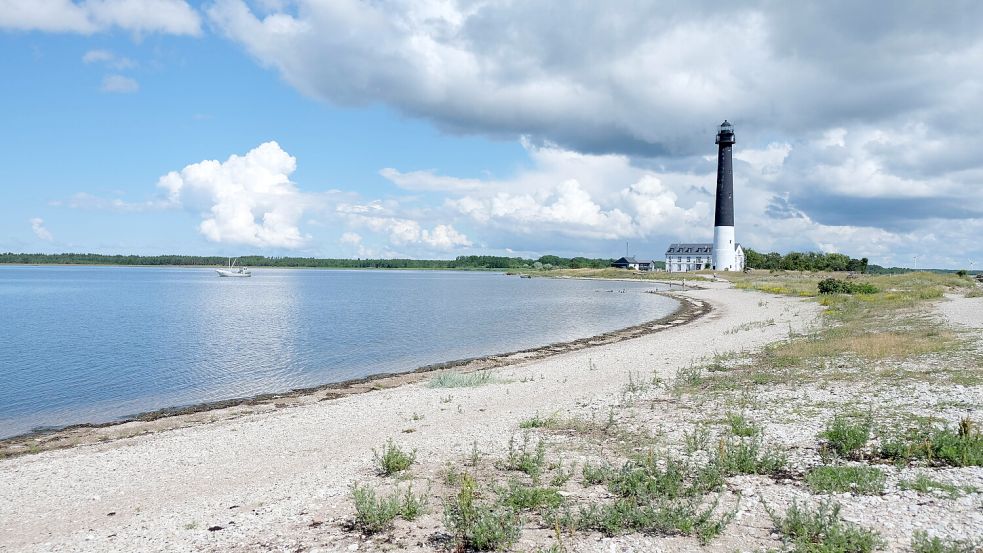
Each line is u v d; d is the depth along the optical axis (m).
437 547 8.58
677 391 19.72
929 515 8.45
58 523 11.32
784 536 8.07
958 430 12.26
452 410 19.89
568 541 8.35
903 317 37.84
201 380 29.62
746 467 10.98
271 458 15.40
